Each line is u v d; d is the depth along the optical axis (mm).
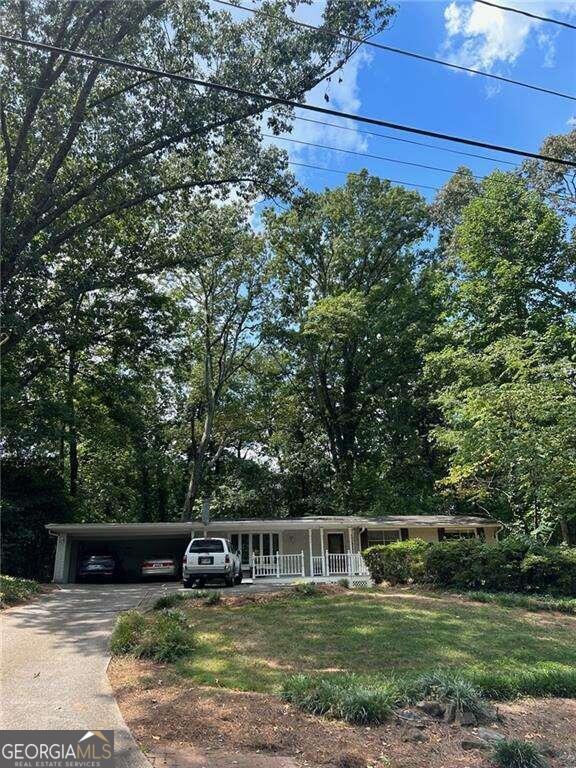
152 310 25797
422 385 31906
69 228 19484
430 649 8836
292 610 12062
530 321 23000
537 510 19422
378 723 5500
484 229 25016
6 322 17734
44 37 17156
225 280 31453
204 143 19609
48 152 18812
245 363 34625
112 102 18281
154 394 32062
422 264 33531
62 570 22219
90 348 26578
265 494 35188
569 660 8578
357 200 33594
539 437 17047
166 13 17812
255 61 17875
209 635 9477
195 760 4609
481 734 5297
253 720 5473
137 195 20297
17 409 20828
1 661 7762
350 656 8312
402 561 16984
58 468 27219
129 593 16562
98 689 6418
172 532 24672
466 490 21781
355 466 34688
